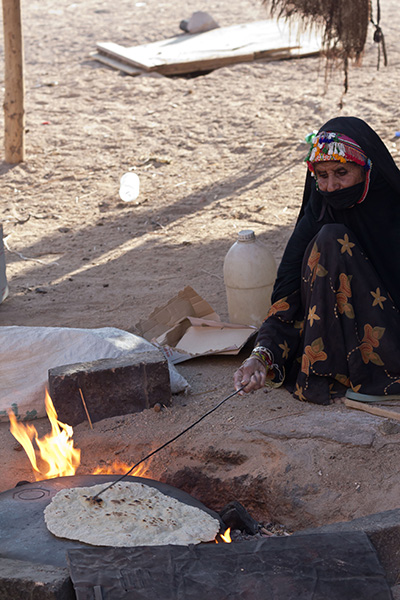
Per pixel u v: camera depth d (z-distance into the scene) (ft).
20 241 24.76
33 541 9.13
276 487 11.15
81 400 13.03
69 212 27.17
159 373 13.21
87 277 21.33
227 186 28.32
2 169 31.65
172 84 41.70
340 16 25.45
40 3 69.00
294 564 8.71
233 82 41.34
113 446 12.62
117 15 60.95
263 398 13.14
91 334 14.20
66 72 45.37
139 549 8.87
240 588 8.39
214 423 12.62
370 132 12.30
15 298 20.01
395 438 11.26
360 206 12.67
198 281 20.34
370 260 12.71
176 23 55.67
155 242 23.75
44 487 10.47
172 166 30.96
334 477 10.92
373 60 43.75
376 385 12.41
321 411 12.40
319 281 12.24
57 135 35.17
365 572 8.63
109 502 9.84
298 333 13.17
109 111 38.29
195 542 9.23
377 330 12.28
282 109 36.58
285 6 26.09
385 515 9.61
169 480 12.14
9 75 31.30
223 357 15.44
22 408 13.52
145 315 18.20
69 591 8.41
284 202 26.23
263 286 16.02
